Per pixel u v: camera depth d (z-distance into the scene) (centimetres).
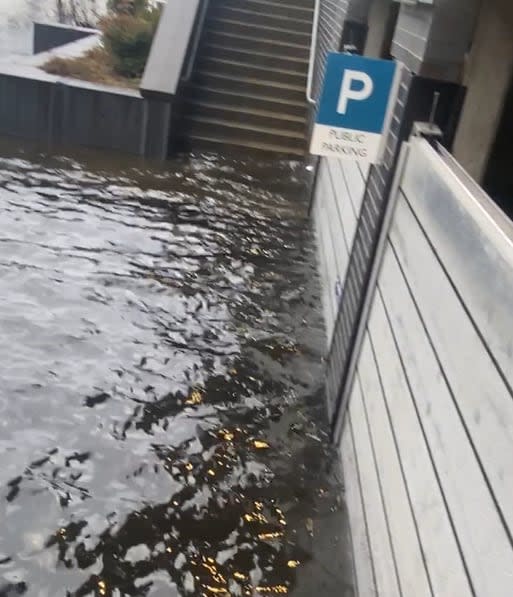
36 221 641
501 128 361
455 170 269
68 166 809
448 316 243
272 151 962
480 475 198
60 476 356
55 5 1712
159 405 421
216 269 612
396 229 335
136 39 991
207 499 358
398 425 292
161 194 771
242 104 1014
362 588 306
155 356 468
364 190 437
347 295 428
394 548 272
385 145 350
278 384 462
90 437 386
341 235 553
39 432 383
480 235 219
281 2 1131
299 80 1055
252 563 325
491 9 358
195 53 1033
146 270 585
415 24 343
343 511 363
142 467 371
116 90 889
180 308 535
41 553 313
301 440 411
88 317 498
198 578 314
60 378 428
